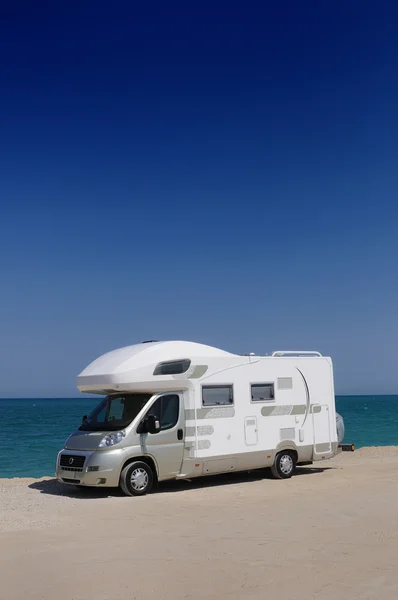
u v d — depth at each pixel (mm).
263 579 5996
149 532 8305
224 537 7812
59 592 5805
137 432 12398
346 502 10195
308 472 15664
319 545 7180
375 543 7184
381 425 51969
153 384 12750
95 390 13219
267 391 14383
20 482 15109
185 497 11703
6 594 5781
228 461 13500
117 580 6113
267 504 10383
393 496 10703
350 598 5387
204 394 13398
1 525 9031
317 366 15336
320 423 15164
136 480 12234
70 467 12438
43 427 55688
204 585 5883
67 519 9438
